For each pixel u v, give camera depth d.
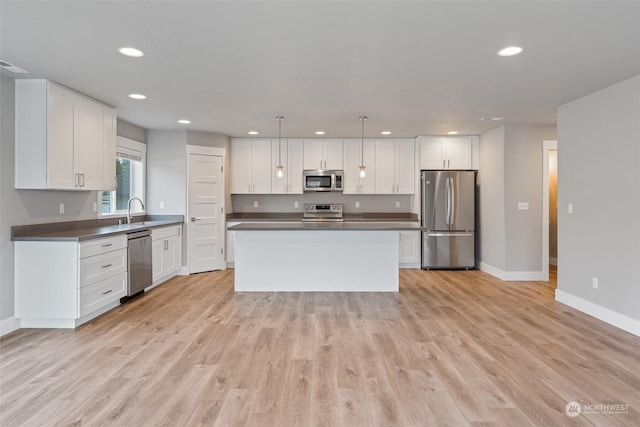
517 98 4.19
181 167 6.12
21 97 3.54
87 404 2.24
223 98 4.23
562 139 4.46
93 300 3.78
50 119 3.58
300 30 2.54
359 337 3.36
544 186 5.69
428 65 3.18
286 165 6.98
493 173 6.04
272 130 6.20
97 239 3.81
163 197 6.16
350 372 2.67
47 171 3.55
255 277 5.10
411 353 3.01
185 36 2.63
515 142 5.66
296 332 3.48
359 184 6.98
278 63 3.15
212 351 3.04
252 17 2.36
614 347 3.14
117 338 3.32
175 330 3.53
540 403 2.28
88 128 4.14
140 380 2.54
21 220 3.59
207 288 5.26
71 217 4.29
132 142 5.65
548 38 2.65
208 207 6.45
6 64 3.16
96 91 3.95
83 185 4.06
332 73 3.39
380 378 2.58
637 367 2.77
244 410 2.19
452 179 6.50
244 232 5.08
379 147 6.98
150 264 4.98
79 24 2.46
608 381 2.55
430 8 2.24
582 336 3.40
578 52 2.89
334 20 2.40
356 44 2.76
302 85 3.75
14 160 3.52
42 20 2.40
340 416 2.13
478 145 6.65
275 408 2.21
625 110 3.54
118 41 2.71
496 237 5.96
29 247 3.52
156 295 4.86
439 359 2.90
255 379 2.56
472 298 4.73
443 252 6.55
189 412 2.16
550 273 6.33
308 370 2.70
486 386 2.48
